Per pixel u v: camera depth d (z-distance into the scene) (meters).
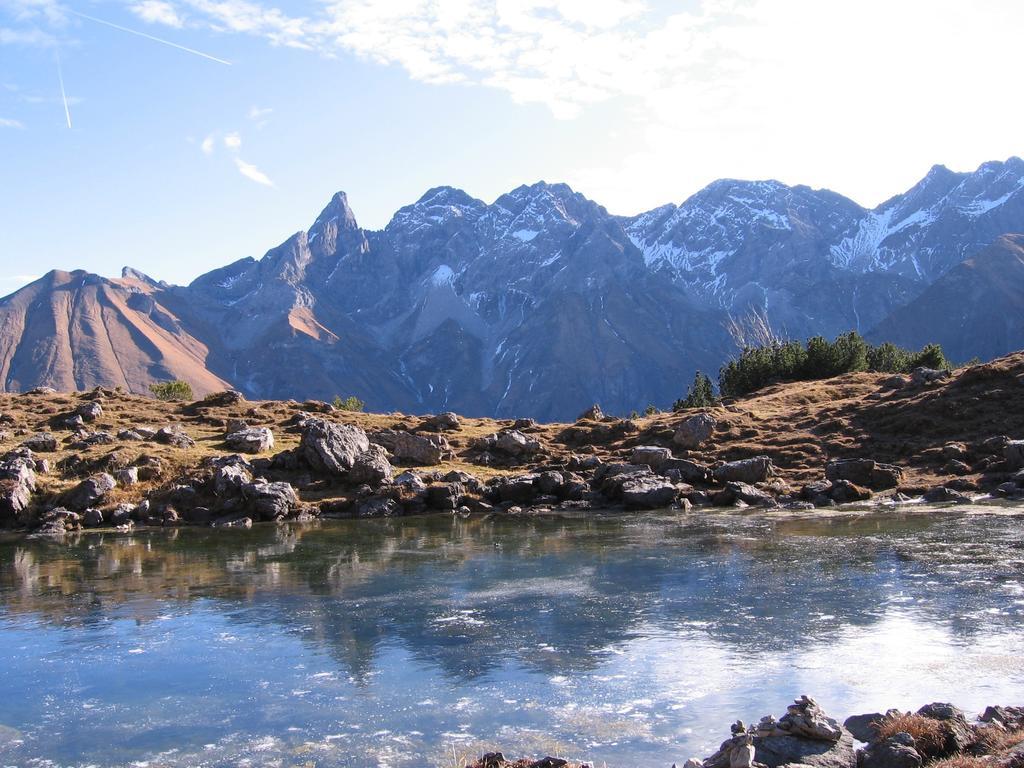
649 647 26.70
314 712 22.25
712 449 77.06
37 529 60.72
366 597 35.22
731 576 36.56
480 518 62.72
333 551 47.72
